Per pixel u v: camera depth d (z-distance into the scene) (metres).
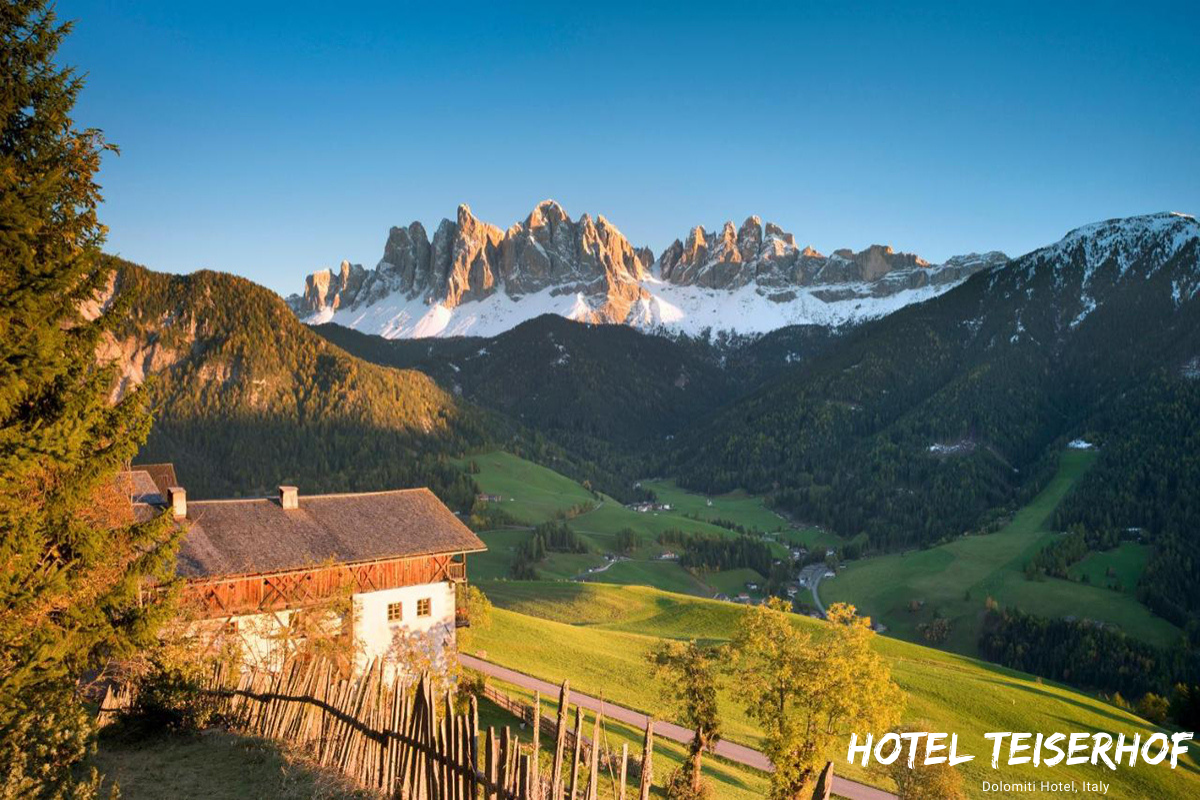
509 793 14.56
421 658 50.81
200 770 20.02
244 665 32.22
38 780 14.89
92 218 19.89
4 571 17.69
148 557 21.36
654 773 47.41
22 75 18.62
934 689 86.81
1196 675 167.12
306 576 49.53
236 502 52.59
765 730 44.34
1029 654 185.62
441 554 54.91
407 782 17.11
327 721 20.81
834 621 44.94
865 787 57.34
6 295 17.45
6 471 17.31
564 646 88.88
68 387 19.34
